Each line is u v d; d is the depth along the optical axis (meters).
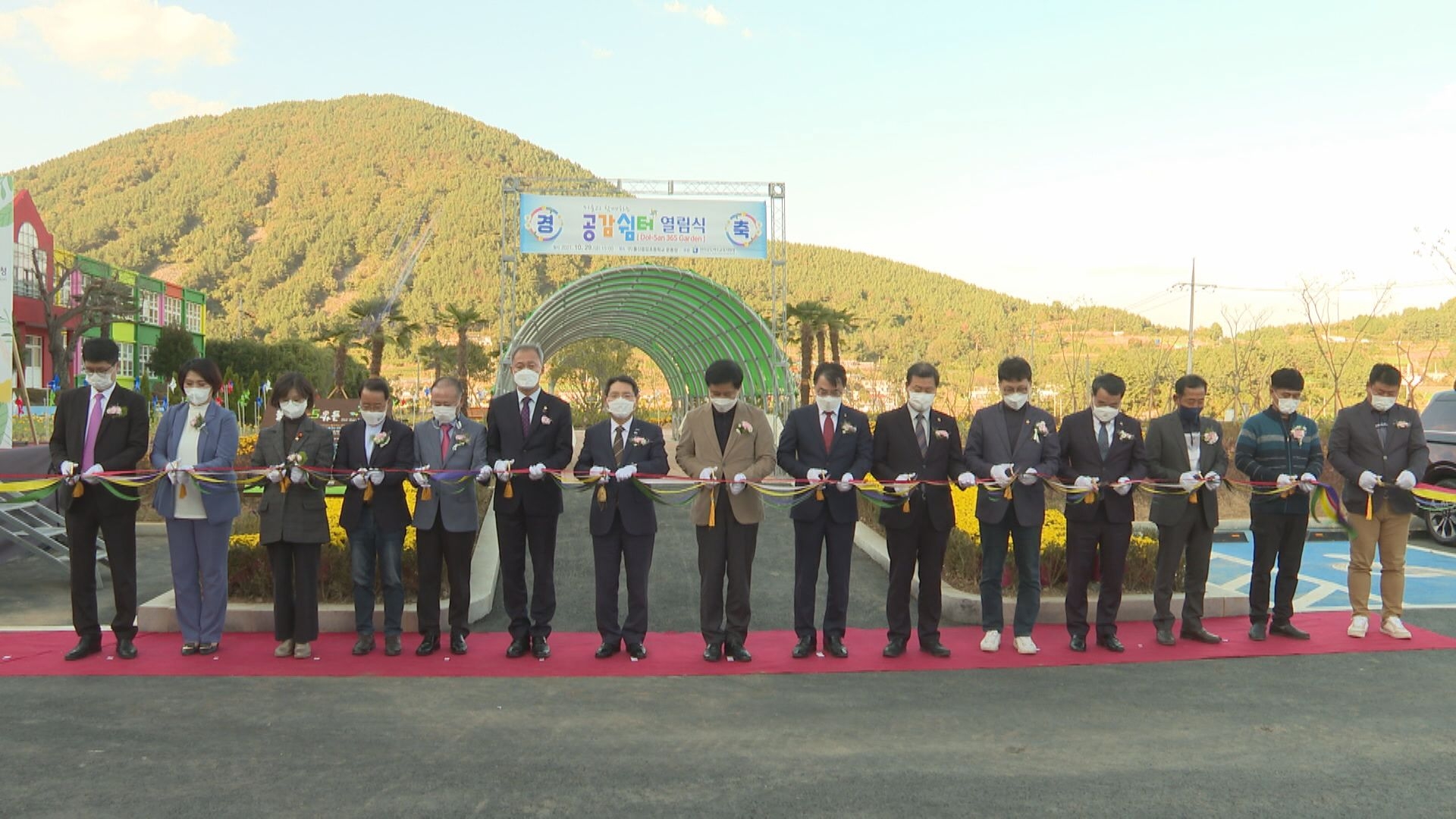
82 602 5.89
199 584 6.12
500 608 7.66
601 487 6.14
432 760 4.18
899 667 5.91
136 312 44.97
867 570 9.25
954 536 7.90
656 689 5.39
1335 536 11.81
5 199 11.92
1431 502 11.42
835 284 194.00
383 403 6.24
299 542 5.91
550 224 19.42
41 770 4.00
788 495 6.13
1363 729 4.71
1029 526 6.23
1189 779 4.02
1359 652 6.29
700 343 25.80
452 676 5.65
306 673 5.66
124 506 5.91
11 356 12.03
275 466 5.96
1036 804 3.74
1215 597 7.39
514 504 6.12
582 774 4.04
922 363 6.33
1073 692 5.37
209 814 3.58
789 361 18.75
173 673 5.60
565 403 6.41
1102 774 4.07
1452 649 6.38
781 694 5.31
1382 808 3.74
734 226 19.72
